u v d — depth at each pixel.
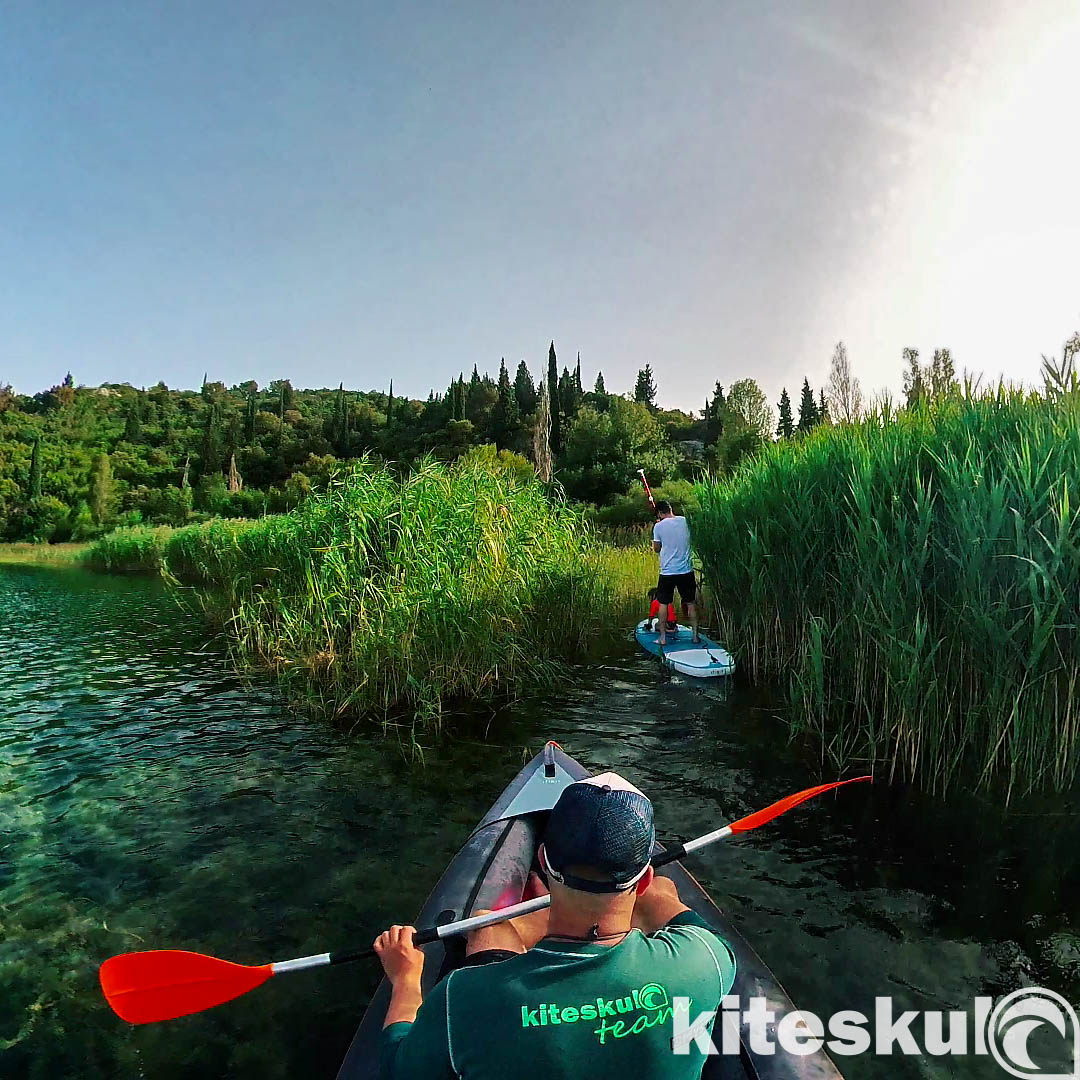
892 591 5.23
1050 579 4.54
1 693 7.91
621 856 1.44
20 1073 2.67
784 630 7.22
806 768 5.24
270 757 5.73
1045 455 4.99
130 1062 2.72
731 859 4.03
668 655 7.97
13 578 21.66
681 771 5.23
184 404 117.38
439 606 6.82
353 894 3.80
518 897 2.85
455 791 5.01
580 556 9.46
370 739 6.05
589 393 97.19
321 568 7.78
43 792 5.20
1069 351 5.68
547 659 7.97
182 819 4.71
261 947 3.39
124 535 28.22
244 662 8.66
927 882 3.78
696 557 9.53
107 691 7.90
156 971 2.19
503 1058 1.37
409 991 1.84
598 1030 1.39
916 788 4.84
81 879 4.01
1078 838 4.16
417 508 7.79
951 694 5.06
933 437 6.03
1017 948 3.27
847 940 3.34
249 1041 2.83
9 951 3.39
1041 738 4.78
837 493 6.48
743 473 8.73
